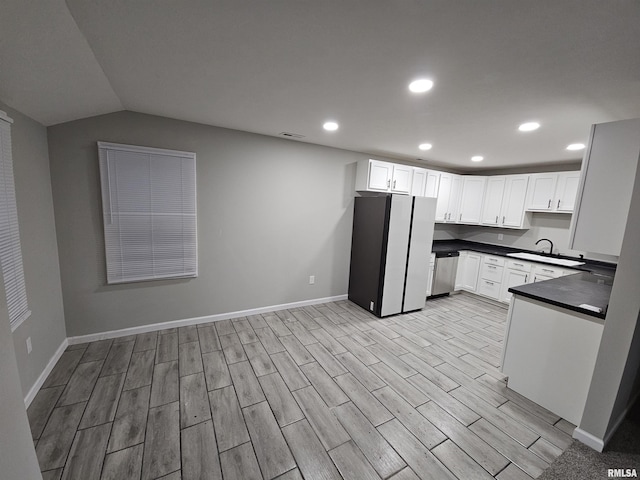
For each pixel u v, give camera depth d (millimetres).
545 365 2006
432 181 4449
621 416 1903
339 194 3902
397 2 1029
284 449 1608
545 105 1928
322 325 3297
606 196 1757
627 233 1571
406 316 3701
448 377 2375
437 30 1194
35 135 2111
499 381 2348
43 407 1844
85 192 2479
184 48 1438
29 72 1520
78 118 2354
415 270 3770
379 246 3555
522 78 1581
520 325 2154
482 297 4641
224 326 3139
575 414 1856
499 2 1000
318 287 3949
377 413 1923
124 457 1515
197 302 3127
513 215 4391
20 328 1830
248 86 1887
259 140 3221
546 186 4027
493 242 5008
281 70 1644
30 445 881
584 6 990
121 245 2643
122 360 2398
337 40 1314
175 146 2775
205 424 1761
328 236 3906
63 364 2305
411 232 3645
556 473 1524
